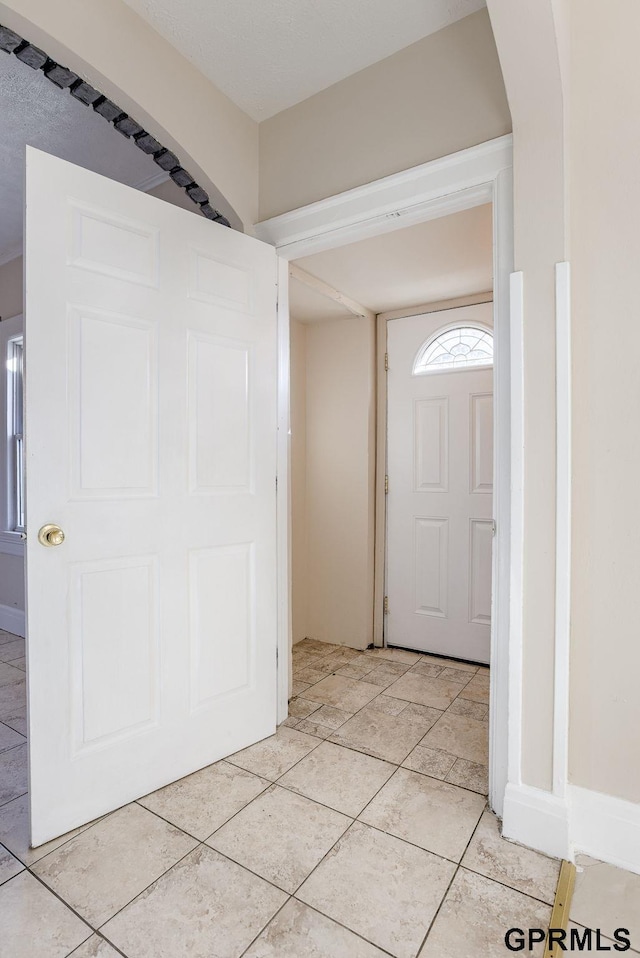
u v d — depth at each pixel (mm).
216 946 1134
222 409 1873
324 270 2578
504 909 1233
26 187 1381
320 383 3352
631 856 1366
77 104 1973
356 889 1291
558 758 1430
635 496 1387
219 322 1859
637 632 1388
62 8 1416
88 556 1517
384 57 1808
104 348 1547
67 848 1422
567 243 1429
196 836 1474
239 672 1939
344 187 1915
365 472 3178
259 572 2004
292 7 1582
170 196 2404
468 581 2957
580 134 1435
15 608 3469
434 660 2990
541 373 1457
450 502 3016
